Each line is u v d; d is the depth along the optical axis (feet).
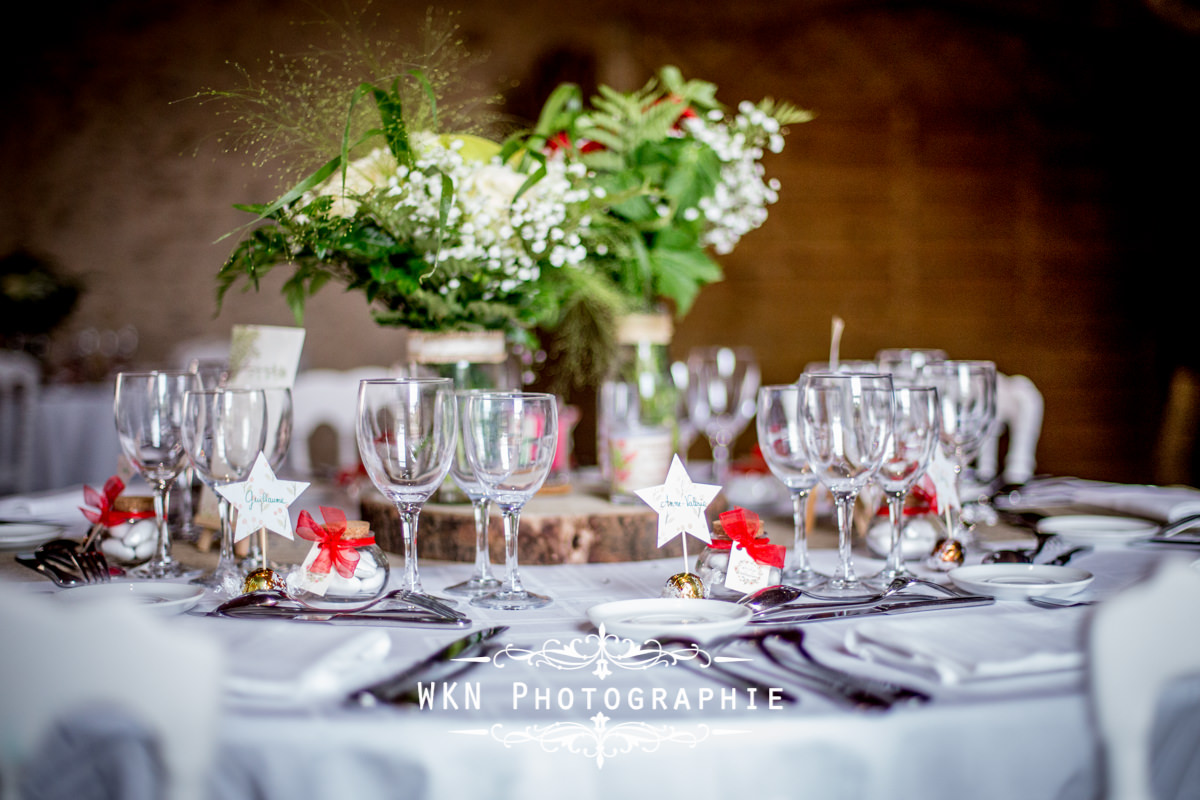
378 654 2.72
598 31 16.15
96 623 2.31
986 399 4.73
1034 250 17.58
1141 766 2.59
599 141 5.91
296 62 4.83
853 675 2.63
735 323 16.81
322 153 4.56
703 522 3.76
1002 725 2.44
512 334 5.38
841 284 17.10
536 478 3.65
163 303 17.19
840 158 17.07
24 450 13.47
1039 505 5.60
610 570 4.27
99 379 16.14
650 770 2.34
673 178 5.36
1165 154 17.74
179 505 5.13
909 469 3.83
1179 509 4.93
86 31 17.01
